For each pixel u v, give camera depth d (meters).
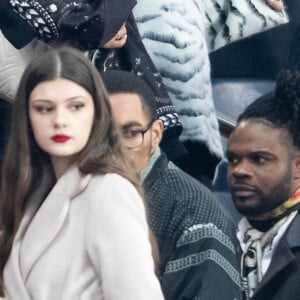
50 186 7.92
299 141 9.95
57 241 7.54
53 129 7.65
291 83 10.07
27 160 7.86
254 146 9.93
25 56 10.25
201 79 11.39
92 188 7.55
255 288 9.88
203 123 11.34
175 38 11.19
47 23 9.83
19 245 7.76
